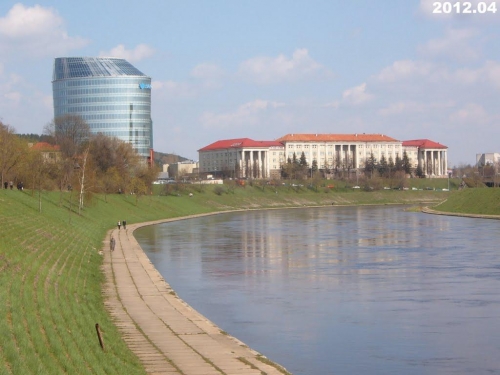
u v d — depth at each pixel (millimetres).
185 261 103000
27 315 45125
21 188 170250
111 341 45594
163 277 86312
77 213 161000
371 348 50031
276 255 109812
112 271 85625
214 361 42250
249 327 57000
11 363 34625
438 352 48875
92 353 40156
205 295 72812
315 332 55031
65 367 36500
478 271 87938
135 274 82875
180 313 58188
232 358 43062
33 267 66062
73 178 180625
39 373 34094
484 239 132125
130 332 50562
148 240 138750
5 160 157000
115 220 181000
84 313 53188
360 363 46312
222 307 65812
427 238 136375
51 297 54375
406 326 56875
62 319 47375
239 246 125250
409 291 73500
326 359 47281
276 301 68625
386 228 165625
